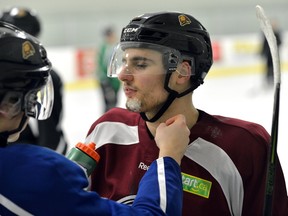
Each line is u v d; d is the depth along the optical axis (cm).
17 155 156
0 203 152
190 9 1817
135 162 201
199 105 1113
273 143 185
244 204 197
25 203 151
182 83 190
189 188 193
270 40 186
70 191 154
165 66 185
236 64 1631
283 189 201
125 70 187
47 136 352
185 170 194
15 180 152
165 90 188
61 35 1597
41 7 1548
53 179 153
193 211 192
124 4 1722
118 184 202
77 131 889
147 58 184
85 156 184
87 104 1155
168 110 195
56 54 1333
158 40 184
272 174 185
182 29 188
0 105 157
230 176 192
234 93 1262
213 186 192
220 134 196
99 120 218
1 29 161
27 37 163
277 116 185
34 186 152
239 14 1898
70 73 1356
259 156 194
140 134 204
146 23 186
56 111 352
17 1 1497
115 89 945
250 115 991
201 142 195
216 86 1380
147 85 186
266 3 1936
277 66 184
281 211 201
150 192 163
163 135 177
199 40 191
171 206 162
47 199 151
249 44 1659
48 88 176
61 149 361
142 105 188
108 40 939
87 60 1390
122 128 209
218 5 1856
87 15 1642
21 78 158
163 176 166
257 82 1440
